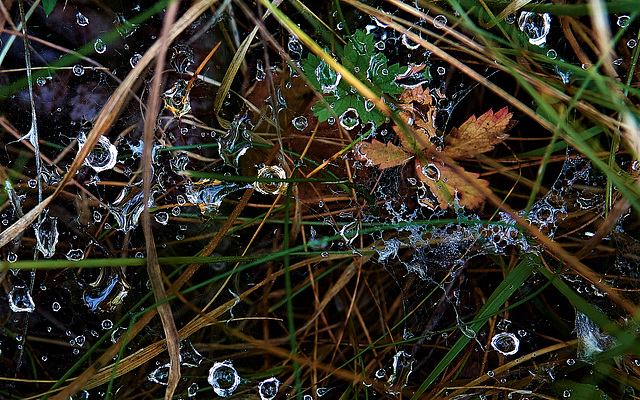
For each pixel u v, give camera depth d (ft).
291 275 0.77
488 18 0.75
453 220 0.73
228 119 0.77
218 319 0.76
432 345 0.75
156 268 0.70
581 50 0.76
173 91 0.76
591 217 0.75
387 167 0.76
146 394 0.74
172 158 0.77
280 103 0.77
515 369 0.74
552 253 0.74
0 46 0.75
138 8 0.77
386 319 0.76
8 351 0.74
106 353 0.71
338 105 0.75
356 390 0.74
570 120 0.75
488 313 0.73
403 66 0.75
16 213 0.75
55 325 0.75
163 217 0.76
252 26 0.77
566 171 0.76
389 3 0.77
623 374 0.72
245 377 0.74
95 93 0.77
